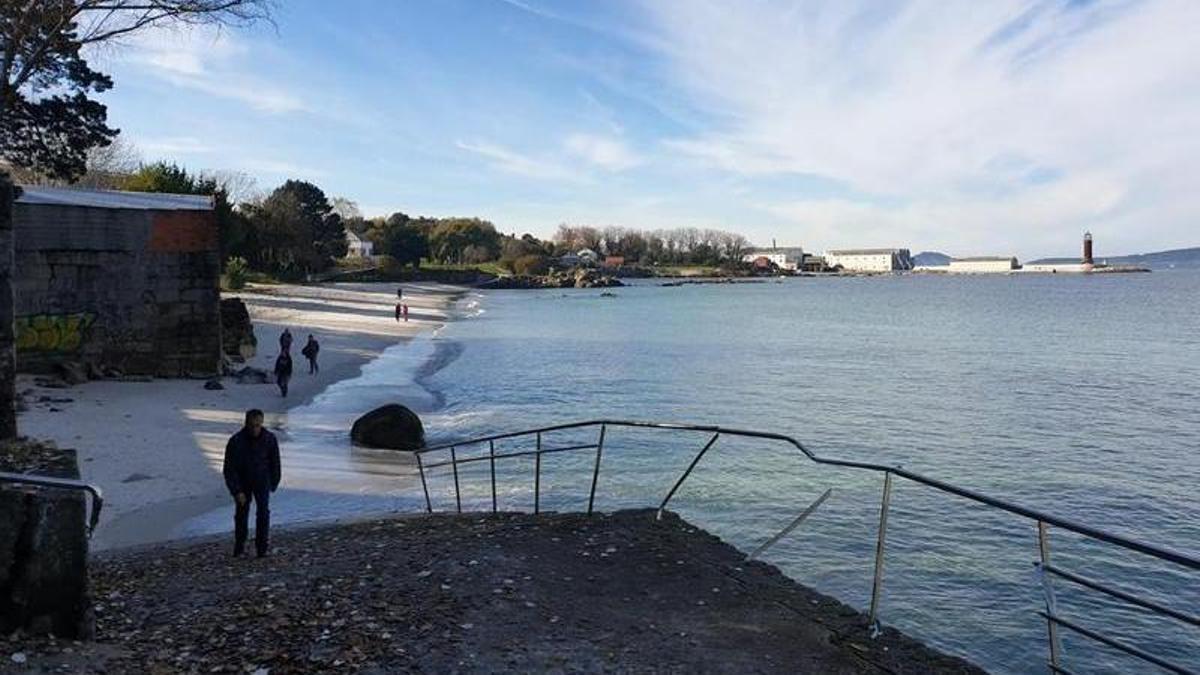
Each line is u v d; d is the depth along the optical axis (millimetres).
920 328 64000
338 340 48562
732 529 14391
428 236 182625
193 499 14648
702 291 151375
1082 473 19203
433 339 53688
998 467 19781
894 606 11461
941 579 12383
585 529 8977
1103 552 13688
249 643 6016
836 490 16828
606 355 44875
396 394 29266
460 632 6129
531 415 26078
